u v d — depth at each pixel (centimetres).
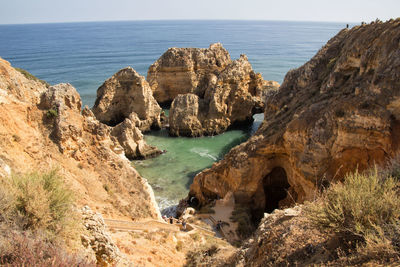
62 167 1797
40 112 1975
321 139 2375
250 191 3031
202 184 3438
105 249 1015
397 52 2173
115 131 4812
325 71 3559
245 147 3112
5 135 1504
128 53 19188
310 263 779
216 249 1803
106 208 1867
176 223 2667
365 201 745
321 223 783
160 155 4991
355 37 3238
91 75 11856
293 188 2898
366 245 677
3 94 1731
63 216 882
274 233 1095
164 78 7650
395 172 1033
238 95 6328
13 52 18825
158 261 1472
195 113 5950
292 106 3403
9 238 676
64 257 696
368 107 2131
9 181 867
